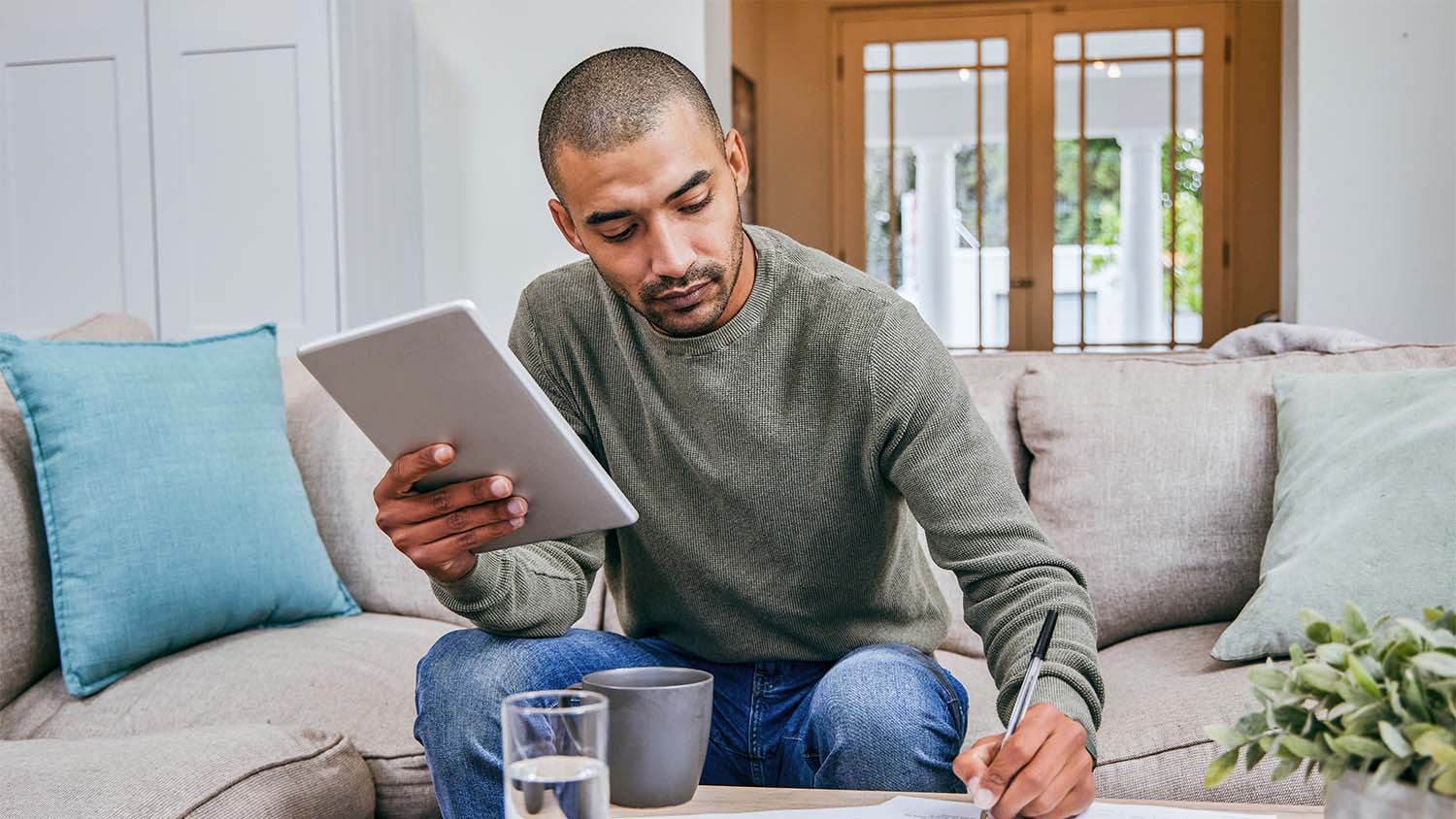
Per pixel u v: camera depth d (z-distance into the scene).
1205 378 2.05
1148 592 1.96
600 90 1.19
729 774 1.50
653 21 4.06
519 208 4.11
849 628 1.47
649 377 1.45
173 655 1.88
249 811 1.36
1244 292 6.84
